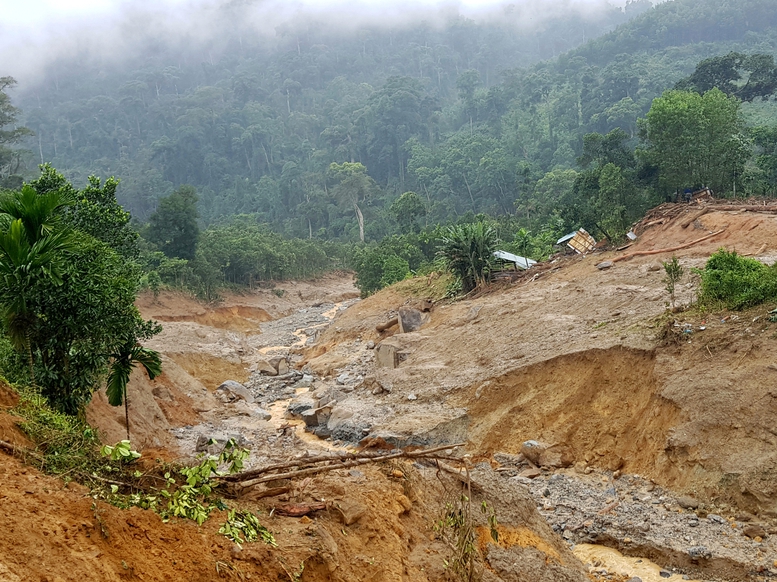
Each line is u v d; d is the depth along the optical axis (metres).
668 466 16.98
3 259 13.18
